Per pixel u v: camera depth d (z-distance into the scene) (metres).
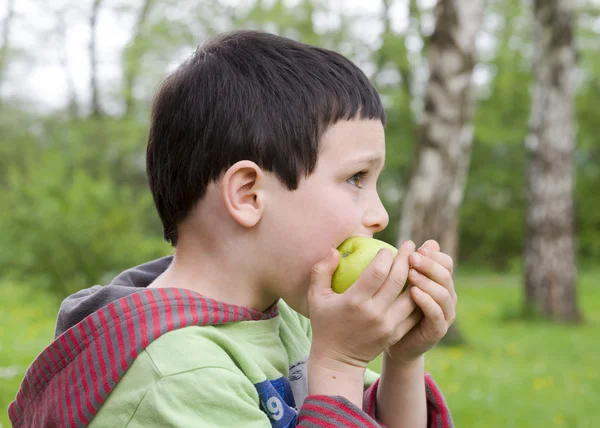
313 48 1.53
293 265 1.42
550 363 7.50
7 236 8.91
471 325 11.09
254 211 1.40
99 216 9.23
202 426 1.23
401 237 8.30
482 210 27.52
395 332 1.42
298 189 1.40
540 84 11.79
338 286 1.42
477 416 4.79
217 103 1.42
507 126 25.08
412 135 23.64
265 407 1.36
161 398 1.25
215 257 1.44
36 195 9.20
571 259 11.78
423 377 1.65
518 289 19.27
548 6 11.58
